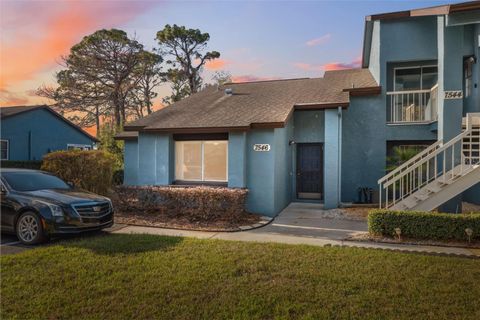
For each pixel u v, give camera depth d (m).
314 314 3.71
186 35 31.19
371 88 12.43
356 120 12.77
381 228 7.38
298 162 13.53
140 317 3.69
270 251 6.13
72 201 7.25
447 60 8.98
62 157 11.70
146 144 12.08
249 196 10.52
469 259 5.64
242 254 5.91
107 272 5.01
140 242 6.72
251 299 4.09
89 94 29.95
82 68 28.62
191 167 11.54
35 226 6.92
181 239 7.04
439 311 3.76
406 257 5.73
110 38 28.31
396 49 12.27
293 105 12.01
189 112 12.91
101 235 7.58
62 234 6.95
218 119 11.22
